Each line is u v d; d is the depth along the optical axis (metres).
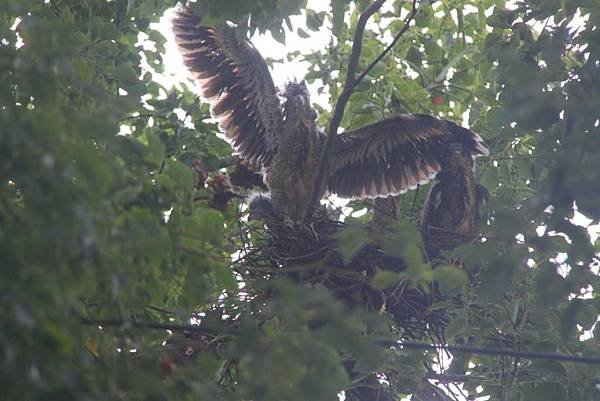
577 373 12.05
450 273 8.37
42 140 6.81
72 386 6.73
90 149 7.43
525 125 9.68
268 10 12.64
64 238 6.79
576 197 9.23
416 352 12.96
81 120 7.38
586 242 9.42
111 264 7.50
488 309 12.38
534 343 12.30
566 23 12.02
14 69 7.68
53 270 7.00
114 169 8.03
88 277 7.42
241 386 8.48
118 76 12.21
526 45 13.41
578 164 9.30
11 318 6.45
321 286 14.07
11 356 6.32
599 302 11.85
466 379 13.68
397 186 16.86
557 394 11.95
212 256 9.23
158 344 10.93
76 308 7.70
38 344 6.55
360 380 12.71
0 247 6.75
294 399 7.87
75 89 8.66
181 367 8.41
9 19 10.97
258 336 8.20
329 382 7.92
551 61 11.23
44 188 6.73
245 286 12.62
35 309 6.56
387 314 13.35
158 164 9.02
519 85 9.83
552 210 9.41
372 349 8.07
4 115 6.79
